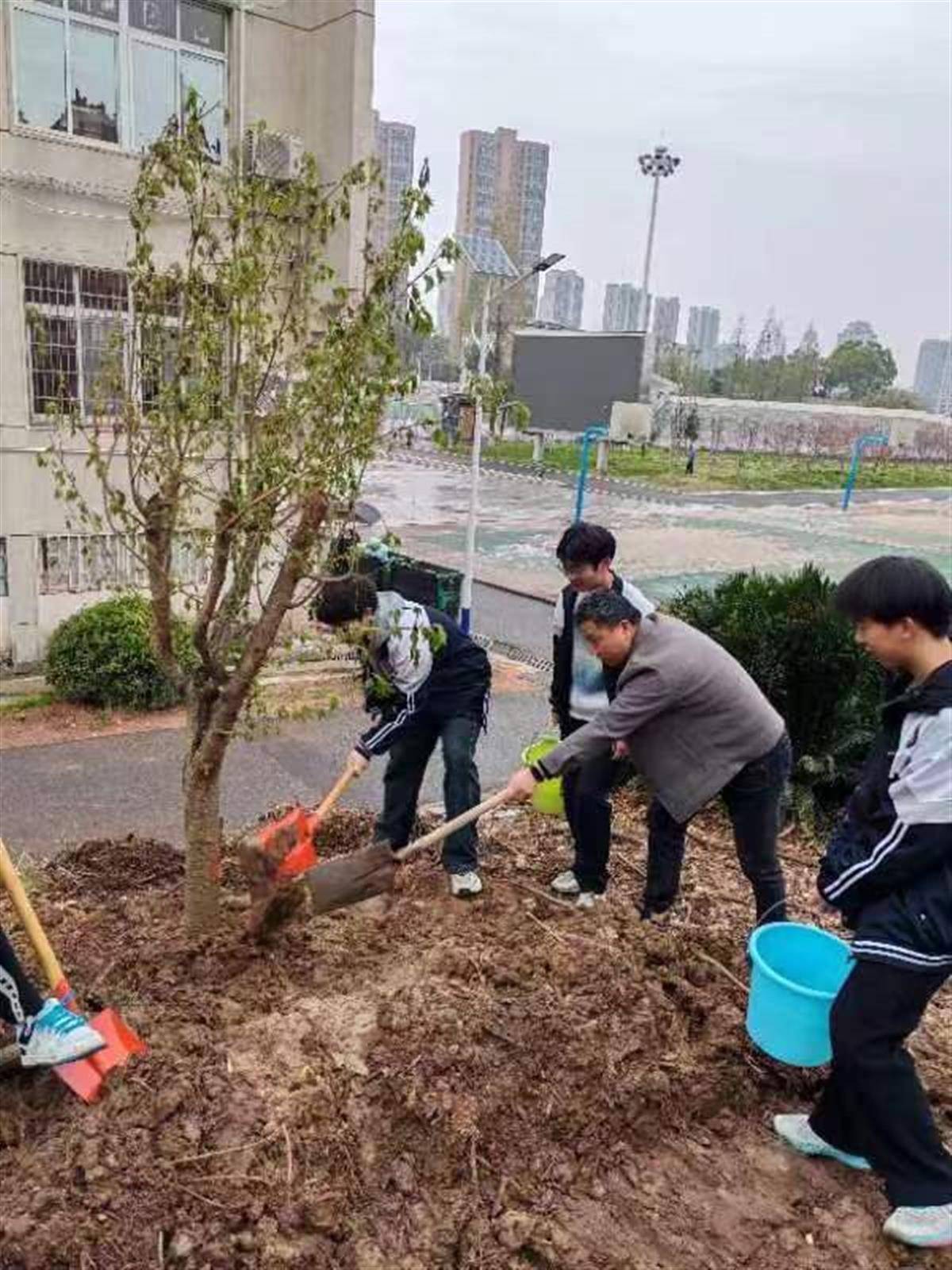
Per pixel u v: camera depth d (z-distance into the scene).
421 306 3.08
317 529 3.25
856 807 2.94
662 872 4.38
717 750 3.92
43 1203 2.56
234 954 3.71
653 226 43.50
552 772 3.85
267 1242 2.59
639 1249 2.79
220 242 3.44
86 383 9.59
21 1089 3.00
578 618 3.87
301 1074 3.06
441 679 4.45
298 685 9.41
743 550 20.56
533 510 24.64
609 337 27.27
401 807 4.76
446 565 16.94
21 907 3.02
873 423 49.78
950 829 2.67
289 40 10.43
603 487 30.17
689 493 30.58
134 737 8.00
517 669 10.96
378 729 4.24
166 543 3.31
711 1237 2.87
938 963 2.73
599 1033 3.35
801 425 47.75
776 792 4.02
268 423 3.17
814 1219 2.97
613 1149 3.12
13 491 9.27
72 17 9.16
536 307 67.94
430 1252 2.68
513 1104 3.10
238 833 5.65
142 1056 3.06
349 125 10.38
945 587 2.71
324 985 3.63
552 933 4.07
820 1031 3.12
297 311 3.23
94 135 9.48
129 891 4.57
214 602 3.36
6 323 9.02
